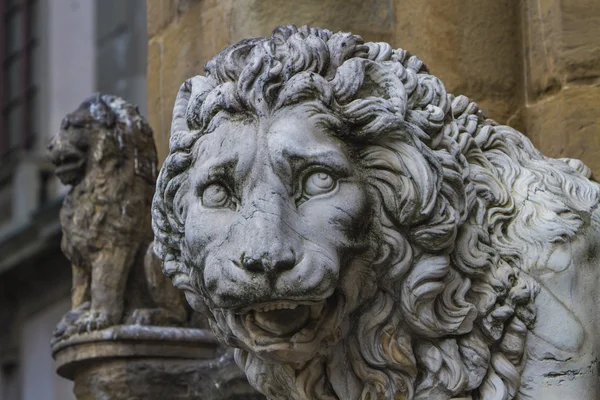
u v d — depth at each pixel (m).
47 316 10.00
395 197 2.34
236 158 2.28
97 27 9.35
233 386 3.33
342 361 2.44
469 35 3.36
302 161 2.28
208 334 3.62
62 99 9.84
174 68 3.76
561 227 2.49
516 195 2.56
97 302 3.67
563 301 2.46
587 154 3.23
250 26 3.37
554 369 2.44
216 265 2.24
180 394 3.55
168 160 2.39
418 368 2.45
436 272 2.37
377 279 2.38
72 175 3.78
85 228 3.72
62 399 9.87
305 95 2.31
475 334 2.45
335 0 3.37
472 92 3.35
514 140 2.70
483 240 2.46
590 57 3.27
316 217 2.27
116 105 3.83
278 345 2.30
